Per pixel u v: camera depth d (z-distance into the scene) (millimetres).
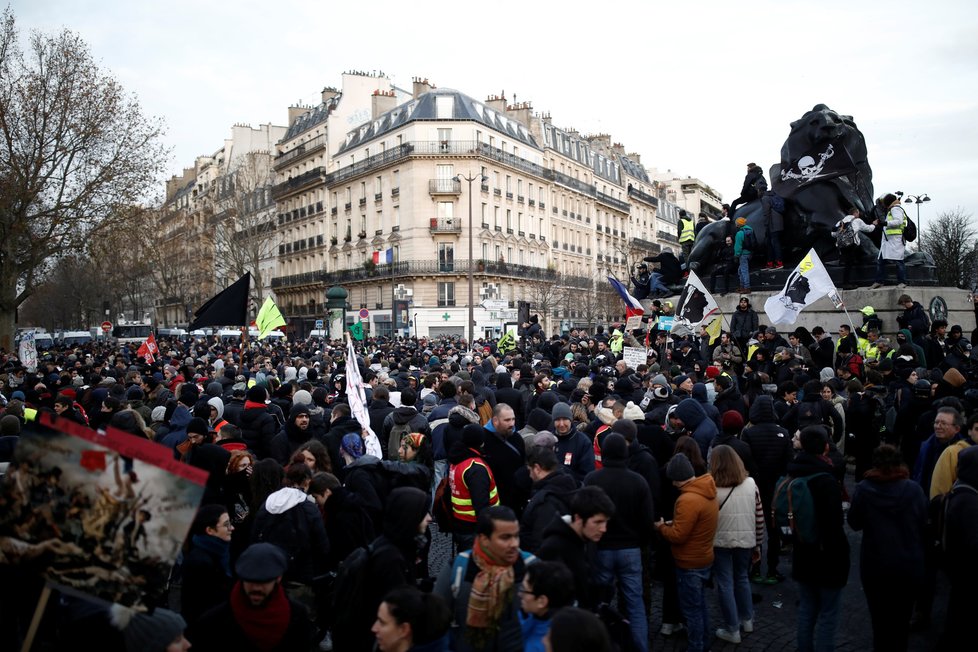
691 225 22672
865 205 17469
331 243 67625
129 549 3197
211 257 74312
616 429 6418
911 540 5133
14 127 29109
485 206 58312
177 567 7547
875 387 9773
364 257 62719
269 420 8391
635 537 5566
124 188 30797
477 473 6199
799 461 5461
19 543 3227
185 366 14883
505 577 3852
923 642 6137
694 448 6008
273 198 77375
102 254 33750
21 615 4941
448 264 56750
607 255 81750
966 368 11227
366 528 5723
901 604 5148
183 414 8445
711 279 19359
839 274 16312
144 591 3174
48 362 18906
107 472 3238
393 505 4348
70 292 75875
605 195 80125
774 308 13414
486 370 15422
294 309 74438
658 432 7328
